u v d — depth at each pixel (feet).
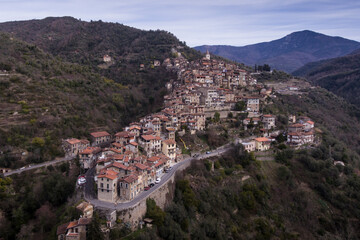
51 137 444.55
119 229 254.68
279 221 389.60
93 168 390.01
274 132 579.89
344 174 479.82
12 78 526.57
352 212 412.36
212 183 397.80
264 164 481.05
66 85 611.88
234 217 371.35
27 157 392.88
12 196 324.60
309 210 408.05
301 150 512.63
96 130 528.22
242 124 581.12
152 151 420.77
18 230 290.56
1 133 408.87
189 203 342.03
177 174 379.35
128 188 291.79
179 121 526.98
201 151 475.31
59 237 247.50
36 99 507.71
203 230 318.65
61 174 369.30
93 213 263.70
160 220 285.84
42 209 298.97
